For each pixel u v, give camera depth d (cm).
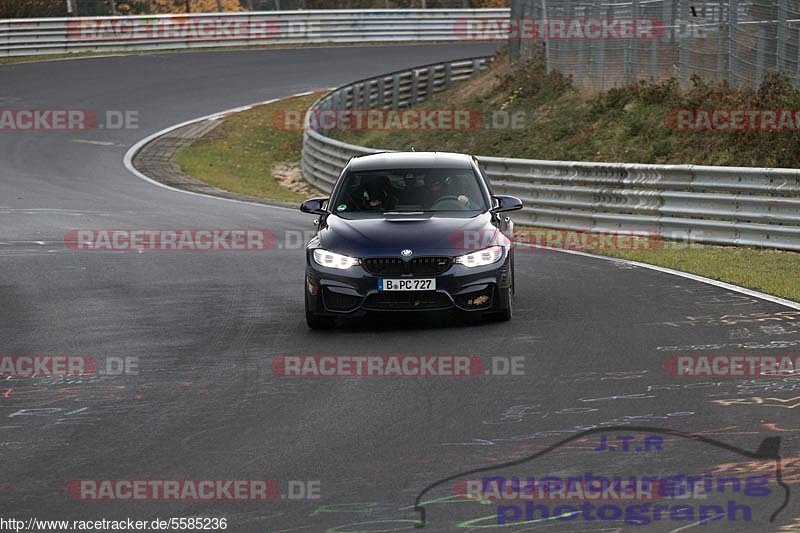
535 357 3094
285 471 2134
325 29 16938
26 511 1944
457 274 3512
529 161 6894
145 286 4634
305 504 1941
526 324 3591
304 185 9800
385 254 3522
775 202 5447
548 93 10506
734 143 7706
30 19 15475
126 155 10538
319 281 3550
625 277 4559
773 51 7894
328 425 2466
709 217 5784
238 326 3728
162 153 10719
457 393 2725
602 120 9262
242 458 2228
